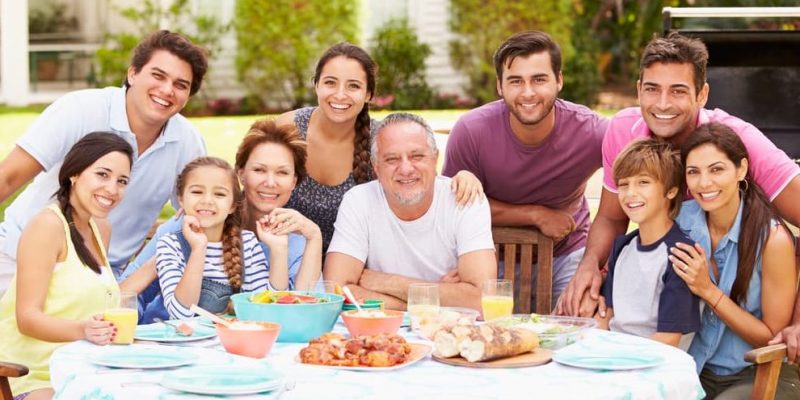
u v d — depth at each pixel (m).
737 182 4.05
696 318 3.94
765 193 4.30
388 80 17.03
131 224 4.90
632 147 4.06
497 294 3.57
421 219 4.22
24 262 3.78
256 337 3.12
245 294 3.52
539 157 5.09
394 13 18.02
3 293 4.64
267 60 16.55
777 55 6.59
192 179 4.04
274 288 4.11
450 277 4.22
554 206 5.30
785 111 6.65
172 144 4.85
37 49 18.28
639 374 2.95
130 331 3.27
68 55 18.56
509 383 2.83
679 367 3.05
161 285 4.01
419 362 3.09
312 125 4.98
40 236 3.80
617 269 4.16
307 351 3.06
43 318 3.67
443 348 3.08
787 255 4.04
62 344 3.88
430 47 17.58
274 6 16.42
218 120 15.08
